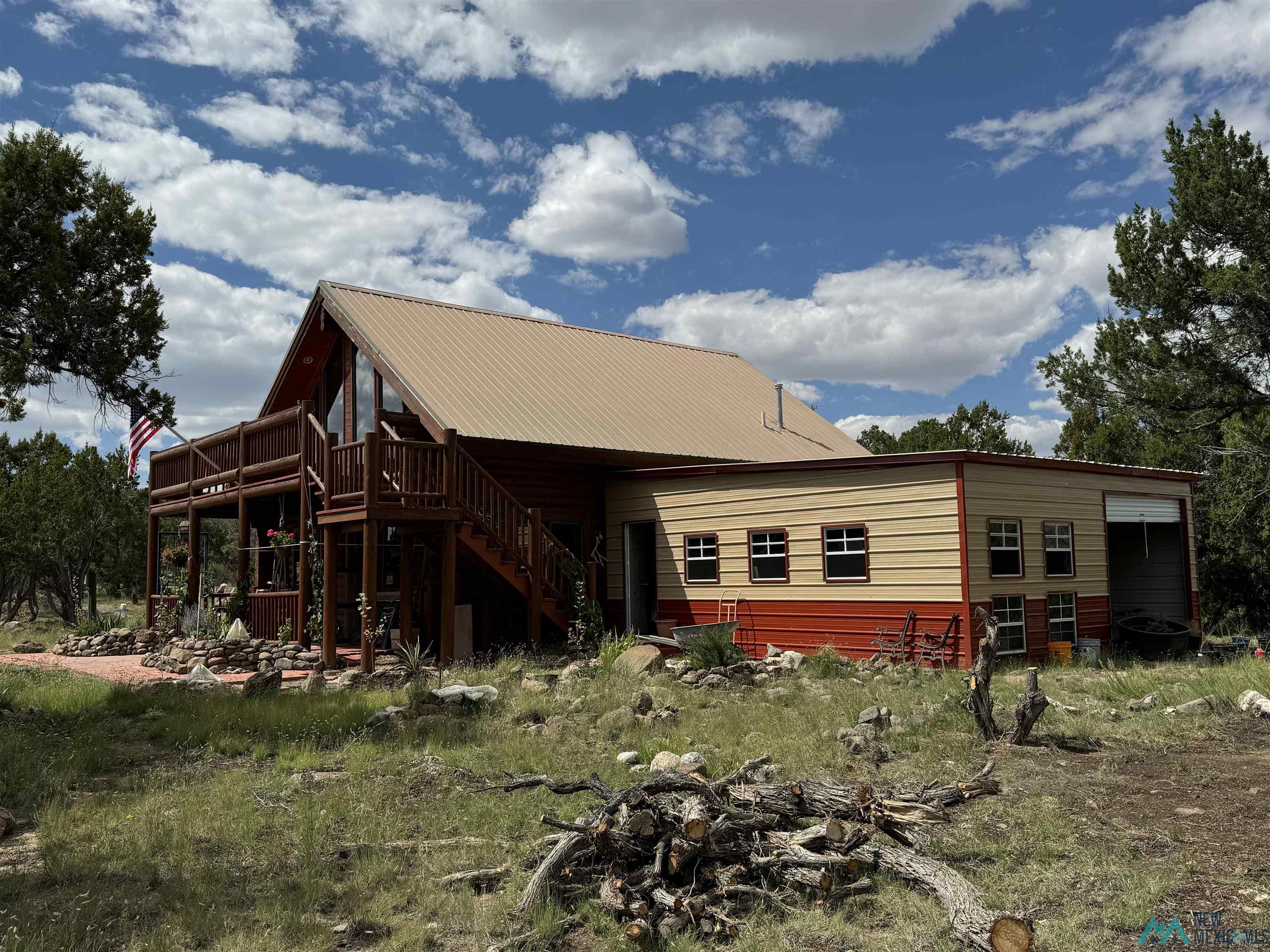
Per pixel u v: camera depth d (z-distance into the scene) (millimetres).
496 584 18578
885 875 5770
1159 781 7648
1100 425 30250
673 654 18469
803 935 5051
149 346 14922
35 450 34656
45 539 29406
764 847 5879
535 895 5484
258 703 11594
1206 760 8336
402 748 9375
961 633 14773
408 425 18891
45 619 35375
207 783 8211
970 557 14938
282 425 18578
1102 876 5625
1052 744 9016
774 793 6172
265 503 21922
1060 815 6770
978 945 4727
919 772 8062
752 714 10727
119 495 31594
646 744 9273
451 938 5211
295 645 16953
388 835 6789
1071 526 17203
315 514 17625
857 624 16250
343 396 21375
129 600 40250
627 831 5781
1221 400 22453
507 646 18406
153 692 12719
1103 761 8352
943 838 6387
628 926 5023
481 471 17188
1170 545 20328
